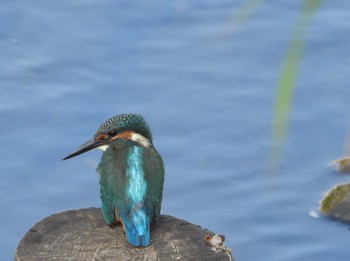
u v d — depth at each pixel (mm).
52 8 18250
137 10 18078
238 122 15445
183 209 13805
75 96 15922
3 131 15133
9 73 16406
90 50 17078
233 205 13906
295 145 15086
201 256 8500
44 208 13719
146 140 9922
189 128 15273
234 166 14547
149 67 16641
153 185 9258
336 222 13617
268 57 16984
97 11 18109
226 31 17391
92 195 13938
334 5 18094
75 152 10234
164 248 8617
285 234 13453
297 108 15766
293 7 18109
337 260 13047
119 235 8875
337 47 17156
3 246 13094
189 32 17516
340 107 15789
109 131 9977
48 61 16766
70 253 8586
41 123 15297
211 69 16641
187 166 14539
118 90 16094
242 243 13297
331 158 14828
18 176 14258
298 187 14289
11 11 18109
